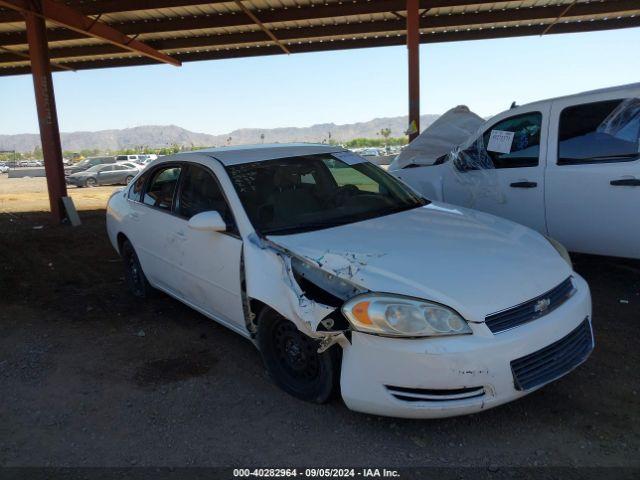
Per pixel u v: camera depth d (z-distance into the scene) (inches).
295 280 123.7
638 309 184.1
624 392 131.7
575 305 123.8
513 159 223.1
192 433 124.1
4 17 491.5
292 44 599.2
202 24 510.0
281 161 174.1
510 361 109.0
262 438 120.5
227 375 151.9
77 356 170.7
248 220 147.9
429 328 108.2
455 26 513.7
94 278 266.4
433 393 109.3
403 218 156.7
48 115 440.1
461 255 128.2
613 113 196.4
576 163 202.5
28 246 357.1
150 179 205.9
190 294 176.6
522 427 119.3
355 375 114.7
